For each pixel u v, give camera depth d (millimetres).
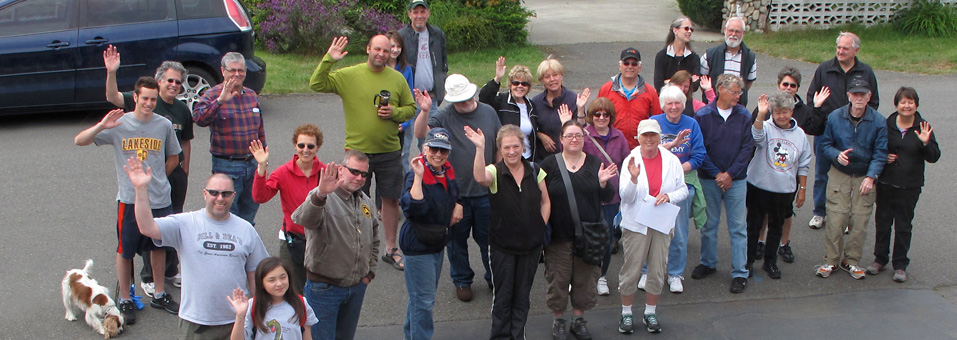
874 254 6676
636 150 5762
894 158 6316
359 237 4695
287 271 4207
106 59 5770
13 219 7227
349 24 15867
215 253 4449
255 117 6219
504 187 5156
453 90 5836
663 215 5434
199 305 4453
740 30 7824
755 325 5809
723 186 6211
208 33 10523
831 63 7418
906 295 6297
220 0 10703
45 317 5574
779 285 6492
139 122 5477
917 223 7688
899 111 6270
